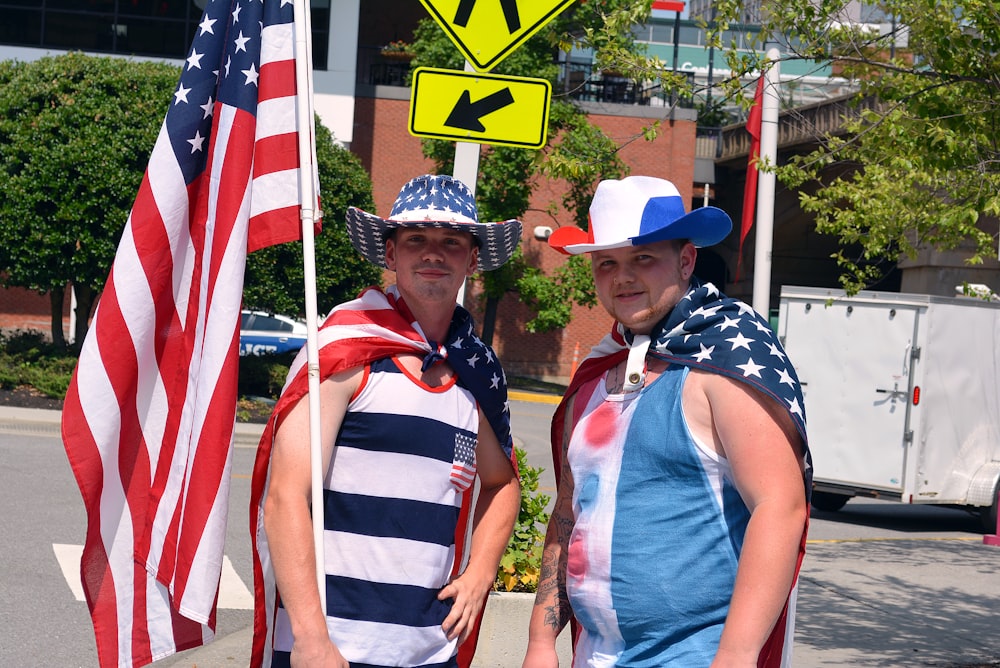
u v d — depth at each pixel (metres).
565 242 2.91
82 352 3.24
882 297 12.63
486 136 4.09
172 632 3.25
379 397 2.99
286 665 2.99
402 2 37.25
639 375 2.75
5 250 18.28
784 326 13.31
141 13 30.16
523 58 26.02
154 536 3.25
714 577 2.65
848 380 12.86
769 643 2.64
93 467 3.20
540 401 27.09
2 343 19.91
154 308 3.31
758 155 11.20
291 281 19.66
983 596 8.62
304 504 2.87
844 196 8.28
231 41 3.41
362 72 34.75
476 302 33.50
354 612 2.95
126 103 18.56
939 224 7.80
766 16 7.22
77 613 6.47
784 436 2.55
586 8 7.38
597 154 7.34
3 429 13.92
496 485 3.41
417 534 3.01
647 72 7.19
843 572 9.41
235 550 8.52
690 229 2.70
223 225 3.31
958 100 7.00
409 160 33.00
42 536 8.24
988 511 12.43
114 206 18.11
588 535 2.78
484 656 5.54
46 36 29.97
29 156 18.14
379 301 3.16
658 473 2.69
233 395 3.22
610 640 2.79
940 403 12.51
